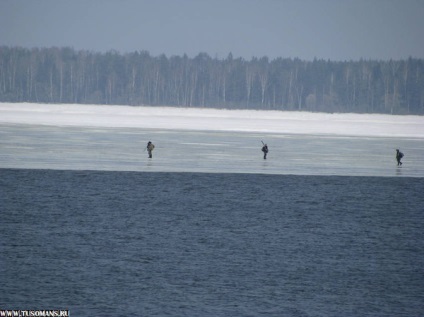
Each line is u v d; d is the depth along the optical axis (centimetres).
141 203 14712
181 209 14238
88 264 9944
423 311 8556
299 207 14875
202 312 8319
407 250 11325
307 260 10550
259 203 15175
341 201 15625
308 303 8719
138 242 11294
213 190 16500
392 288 9350
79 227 12238
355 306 8662
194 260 10338
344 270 10088
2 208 13712
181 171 19175
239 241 11606
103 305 8419
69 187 16300
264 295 8944
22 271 9512
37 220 12700
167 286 9144
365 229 12862
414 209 14912
